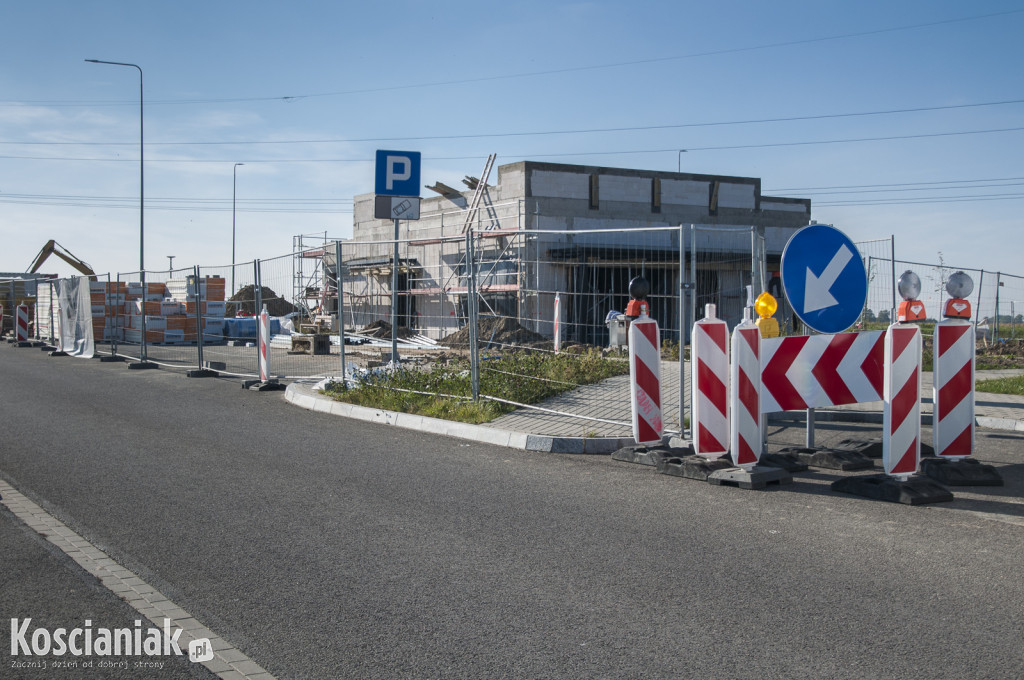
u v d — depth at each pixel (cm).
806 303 751
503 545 541
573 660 374
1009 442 907
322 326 2200
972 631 405
